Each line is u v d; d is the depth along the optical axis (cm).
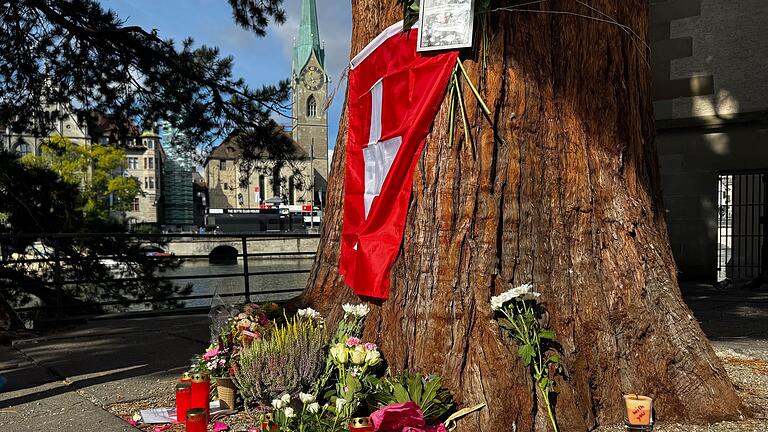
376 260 394
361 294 407
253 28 1154
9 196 1471
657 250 406
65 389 488
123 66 1155
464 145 366
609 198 397
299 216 10725
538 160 376
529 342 341
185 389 385
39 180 1524
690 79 1436
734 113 1382
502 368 340
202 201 14762
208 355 423
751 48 1364
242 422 382
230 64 1181
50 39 1137
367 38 446
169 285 1563
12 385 505
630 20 425
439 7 372
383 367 385
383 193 394
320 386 392
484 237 359
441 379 352
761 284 1293
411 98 386
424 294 369
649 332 386
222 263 5972
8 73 1152
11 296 1316
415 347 368
